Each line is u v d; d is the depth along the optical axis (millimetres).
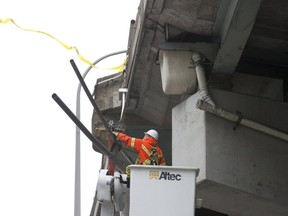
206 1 12648
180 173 11172
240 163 13148
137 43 14531
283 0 12797
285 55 14766
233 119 13219
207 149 12977
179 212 11000
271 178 13305
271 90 15156
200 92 13258
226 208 14297
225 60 13289
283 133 13445
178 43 13578
